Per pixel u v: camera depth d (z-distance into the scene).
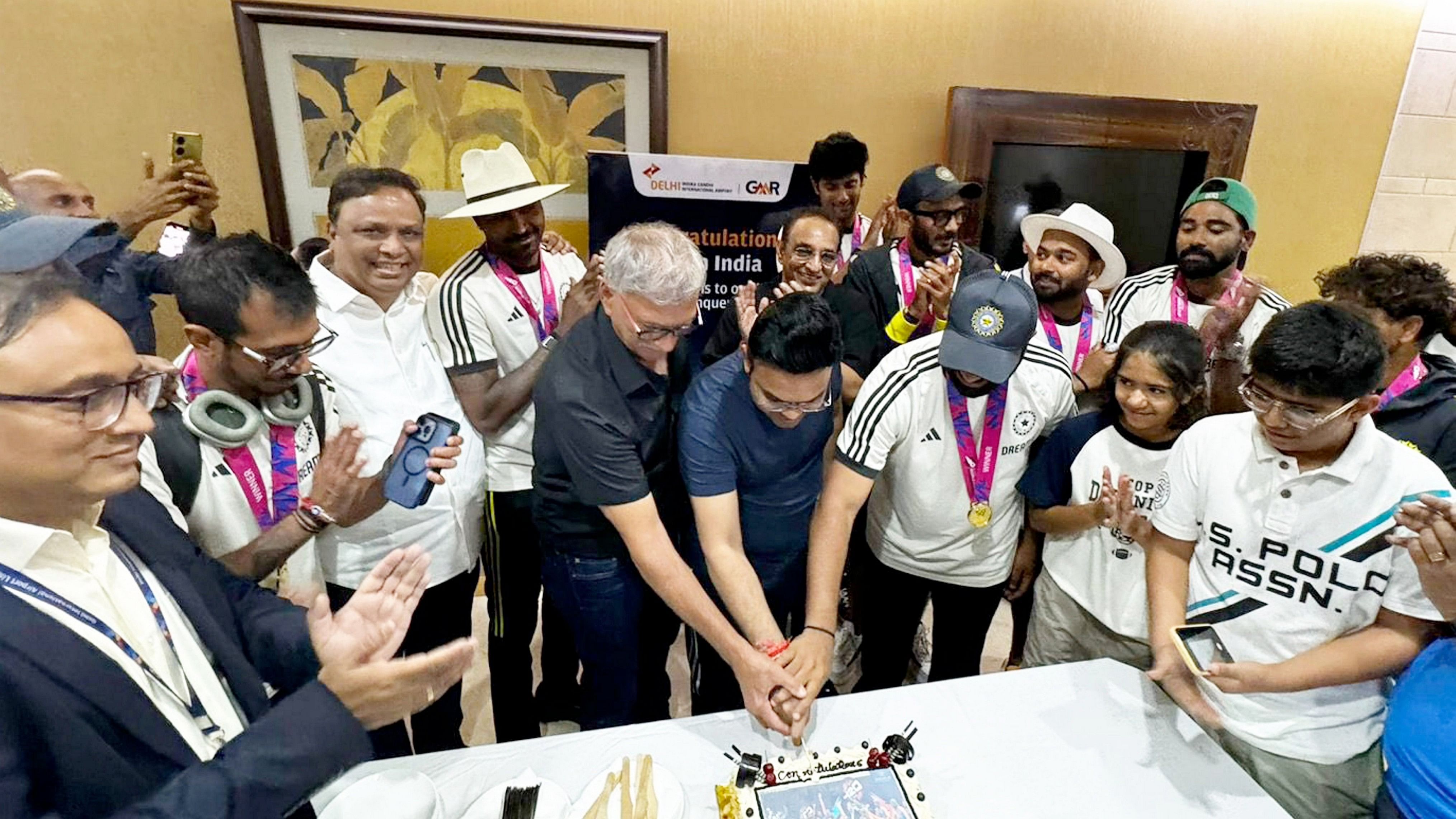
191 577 0.91
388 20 2.22
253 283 1.14
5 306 0.60
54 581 0.71
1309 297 3.36
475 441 1.83
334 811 0.95
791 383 1.23
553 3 2.34
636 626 1.64
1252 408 1.17
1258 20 2.87
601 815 1.03
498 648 2.10
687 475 1.42
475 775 1.12
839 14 2.55
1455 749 1.05
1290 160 3.10
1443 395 1.54
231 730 0.85
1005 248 2.90
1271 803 1.12
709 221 2.48
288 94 2.25
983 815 1.09
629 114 2.48
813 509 1.58
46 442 0.63
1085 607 1.61
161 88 2.21
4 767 0.61
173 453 1.18
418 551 0.88
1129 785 1.15
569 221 2.56
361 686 0.76
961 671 1.89
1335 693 1.26
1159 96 2.89
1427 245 3.37
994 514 1.65
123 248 1.23
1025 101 2.70
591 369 1.37
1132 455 1.49
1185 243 2.25
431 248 2.49
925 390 1.50
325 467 1.26
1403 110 3.10
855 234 2.61
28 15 2.07
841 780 1.14
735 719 1.25
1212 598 1.32
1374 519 1.14
